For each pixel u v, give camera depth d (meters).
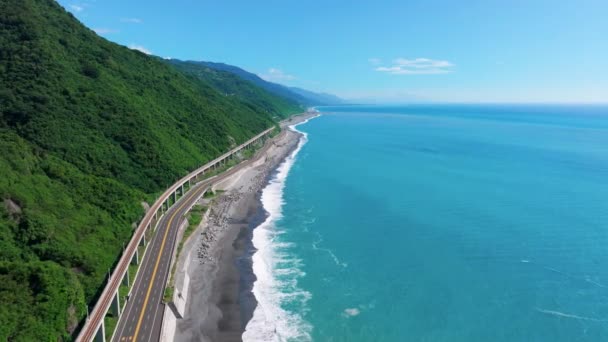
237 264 72.94
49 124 86.19
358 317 57.03
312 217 97.06
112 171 89.31
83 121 95.50
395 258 74.38
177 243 75.81
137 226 76.44
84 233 62.91
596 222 88.75
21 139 76.81
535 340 51.25
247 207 105.06
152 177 97.56
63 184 70.75
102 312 47.66
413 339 52.19
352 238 83.81
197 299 61.53
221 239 84.06
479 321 55.38
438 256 74.62
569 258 72.44
